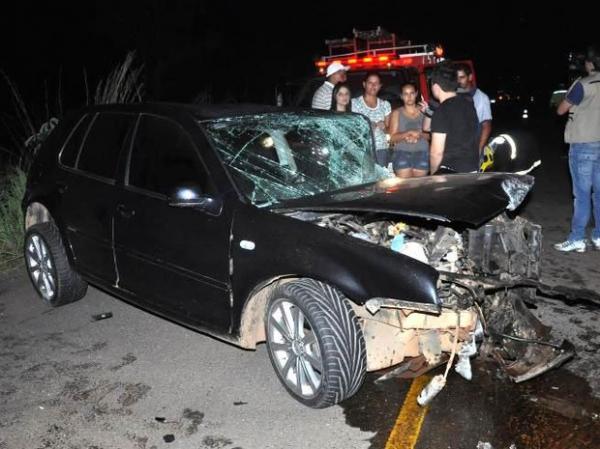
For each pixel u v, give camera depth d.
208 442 3.59
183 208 4.18
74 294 5.50
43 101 14.26
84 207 4.95
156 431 3.70
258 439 3.59
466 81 6.67
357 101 7.24
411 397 3.95
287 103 10.84
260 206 4.01
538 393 3.94
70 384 4.26
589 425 3.59
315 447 3.50
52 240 5.37
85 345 4.84
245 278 3.85
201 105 4.73
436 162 5.47
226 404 3.96
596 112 6.27
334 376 3.55
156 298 4.48
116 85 9.52
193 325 4.25
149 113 4.65
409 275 3.38
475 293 3.54
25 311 5.56
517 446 3.43
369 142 5.34
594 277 5.93
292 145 4.65
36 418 3.87
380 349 3.69
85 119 5.26
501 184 4.18
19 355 4.71
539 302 5.35
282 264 3.67
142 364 4.51
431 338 3.75
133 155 4.65
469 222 3.64
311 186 4.52
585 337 4.69
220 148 4.23
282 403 3.94
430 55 9.34
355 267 3.46
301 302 3.61
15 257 6.98
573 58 6.62
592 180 6.50
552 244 7.03
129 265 4.63
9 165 8.58
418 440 3.51
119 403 4.00
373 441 3.54
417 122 6.99
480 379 4.12
